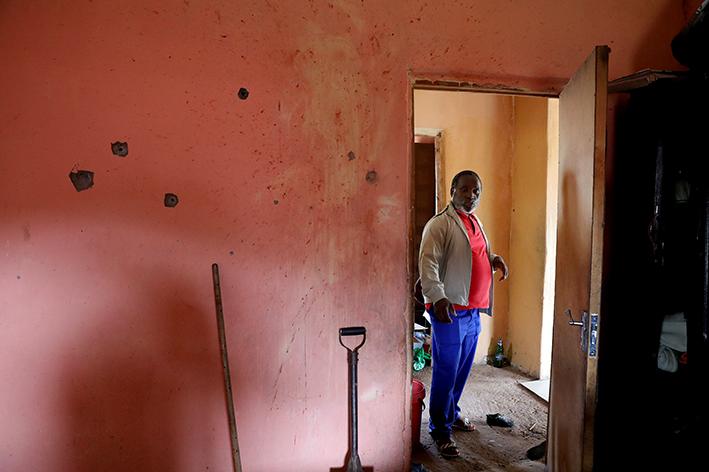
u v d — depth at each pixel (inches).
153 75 76.4
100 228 76.3
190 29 77.1
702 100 73.4
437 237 104.5
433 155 204.5
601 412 93.2
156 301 78.9
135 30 75.3
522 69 88.4
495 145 160.9
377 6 83.0
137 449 80.1
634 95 85.2
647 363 80.4
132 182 76.9
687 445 75.4
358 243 85.2
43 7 72.3
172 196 78.3
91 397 78.0
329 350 85.4
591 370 71.1
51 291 75.5
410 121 85.5
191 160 78.5
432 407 107.3
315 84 82.0
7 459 76.2
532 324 152.9
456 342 102.8
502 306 164.7
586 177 72.6
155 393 80.0
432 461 102.9
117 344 78.1
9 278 74.3
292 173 82.1
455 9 85.2
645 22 92.4
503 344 166.2
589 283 70.9
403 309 87.5
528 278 154.5
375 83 83.9
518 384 145.6
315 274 84.0
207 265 80.2
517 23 87.6
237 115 79.6
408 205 86.5
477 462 102.4
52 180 74.5
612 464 90.2
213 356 81.5
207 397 81.8
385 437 88.3
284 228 82.5
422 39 84.7
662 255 78.3
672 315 77.9
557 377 87.7
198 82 77.9
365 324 86.4
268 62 80.1
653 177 79.6
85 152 75.1
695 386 73.7
